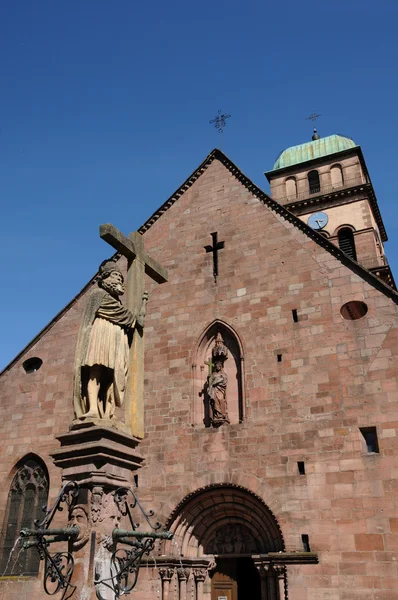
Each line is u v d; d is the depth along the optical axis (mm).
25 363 28188
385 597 17656
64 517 23359
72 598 8586
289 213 25219
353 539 18719
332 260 23312
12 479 25797
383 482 19047
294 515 19891
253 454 21500
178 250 27391
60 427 25641
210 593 21875
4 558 24219
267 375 22531
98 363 10406
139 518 22344
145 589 20766
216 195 27828
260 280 24547
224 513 22109
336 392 21000
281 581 18953
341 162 48812
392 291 21484
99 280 11336
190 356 24641
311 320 22656
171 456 23016
